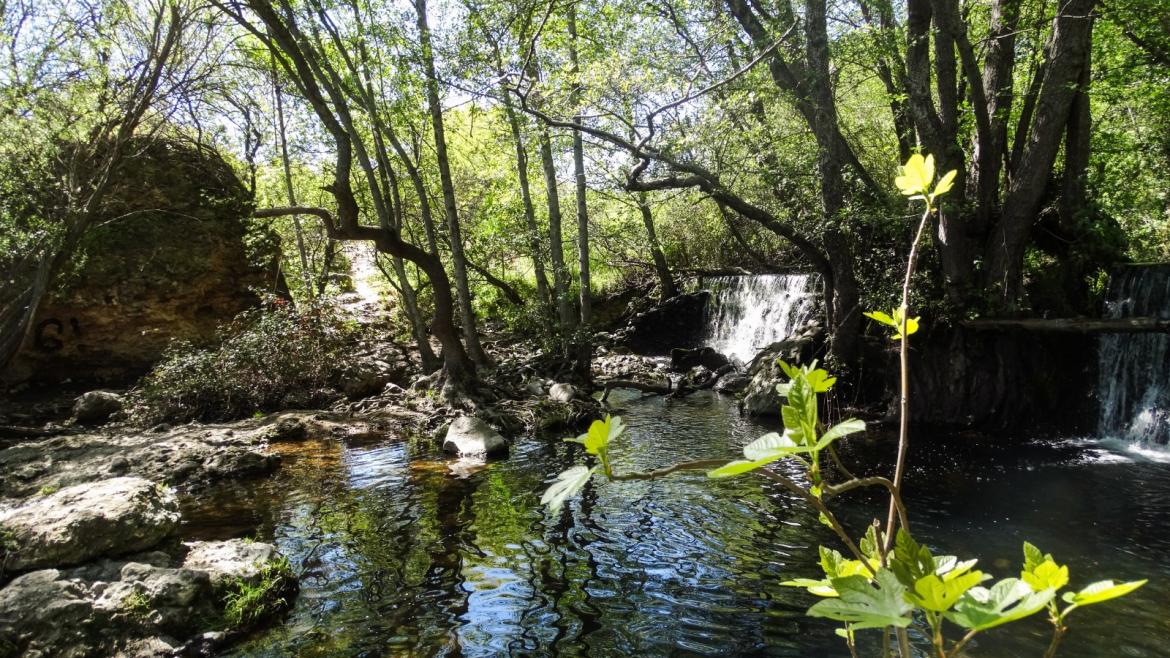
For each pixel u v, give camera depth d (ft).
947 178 3.78
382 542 23.56
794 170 41.34
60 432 41.09
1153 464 32.17
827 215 41.45
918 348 42.93
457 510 26.86
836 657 15.98
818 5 39.14
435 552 22.62
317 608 18.67
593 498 28.12
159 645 15.89
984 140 39.68
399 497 28.60
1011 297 40.57
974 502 26.76
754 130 41.24
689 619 17.85
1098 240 41.86
